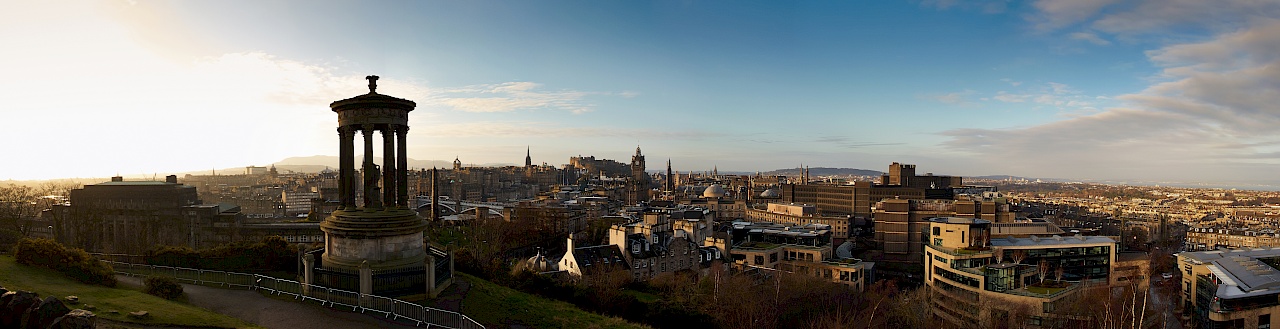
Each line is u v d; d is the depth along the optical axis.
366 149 43.47
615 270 102.50
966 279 123.06
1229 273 124.12
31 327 25.20
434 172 181.12
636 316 58.22
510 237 155.75
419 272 41.53
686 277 105.25
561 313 47.12
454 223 172.25
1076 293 116.88
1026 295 112.94
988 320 109.62
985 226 134.25
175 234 123.50
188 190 135.38
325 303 39.38
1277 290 116.69
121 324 30.64
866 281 158.75
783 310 96.81
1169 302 136.88
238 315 36.44
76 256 41.62
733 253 156.12
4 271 38.38
